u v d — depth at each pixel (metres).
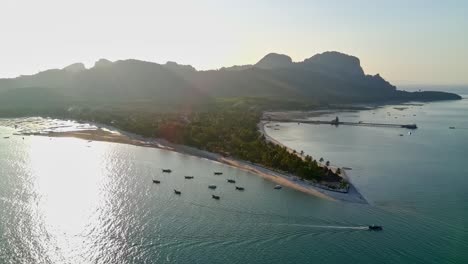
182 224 143.50
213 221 145.62
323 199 168.75
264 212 153.62
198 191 176.88
